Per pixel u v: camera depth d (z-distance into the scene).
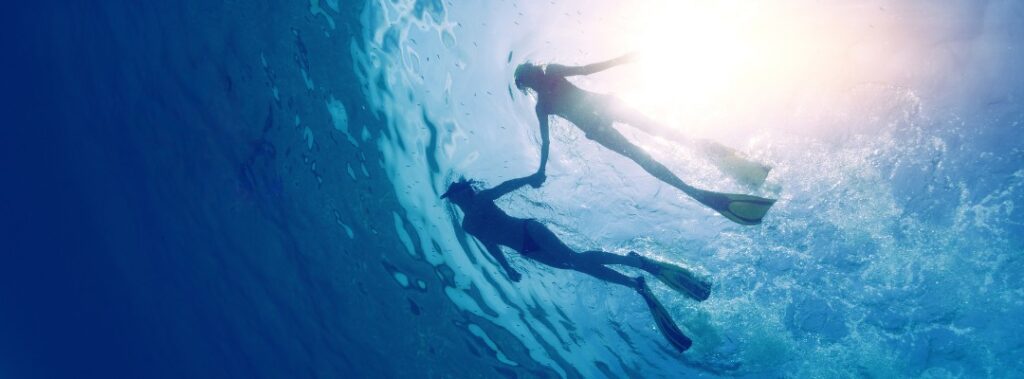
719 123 5.77
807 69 5.65
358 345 8.76
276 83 6.99
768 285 6.07
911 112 5.35
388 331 8.55
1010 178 5.12
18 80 7.86
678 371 7.24
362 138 7.25
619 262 4.93
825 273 5.80
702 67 5.91
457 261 7.75
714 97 5.83
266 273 8.52
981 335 5.40
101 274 9.37
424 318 8.41
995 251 5.25
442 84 6.66
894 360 5.76
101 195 8.60
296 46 6.72
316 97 7.07
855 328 5.86
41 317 10.58
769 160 5.61
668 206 6.18
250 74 6.97
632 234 6.41
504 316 8.11
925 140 5.32
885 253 5.57
